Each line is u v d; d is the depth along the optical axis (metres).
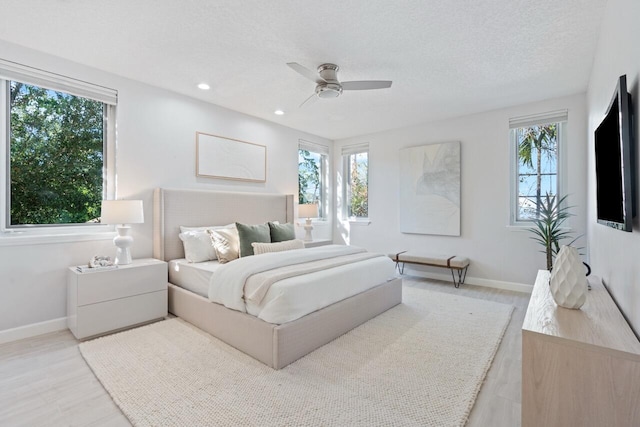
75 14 2.16
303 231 5.32
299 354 2.16
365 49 2.61
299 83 3.35
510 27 2.28
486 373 2.01
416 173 4.90
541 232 3.72
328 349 2.31
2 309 2.48
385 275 3.23
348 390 1.80
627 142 1.26
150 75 3.16
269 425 1.52
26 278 2.59
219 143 4.07
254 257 2.71
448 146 4.58
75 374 1.99
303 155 5.52
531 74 3.09
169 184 3.57
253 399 1.71
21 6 2.06
